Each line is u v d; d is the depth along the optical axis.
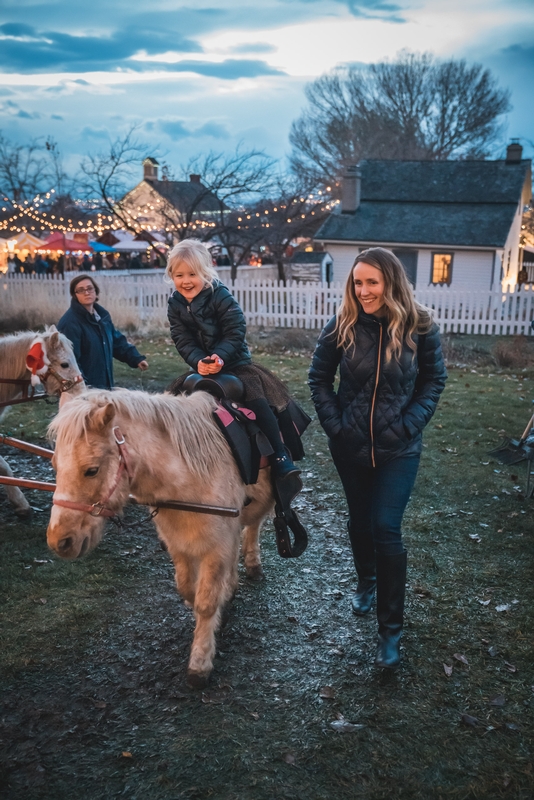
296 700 2.89
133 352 5.79
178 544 2.91
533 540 4.52
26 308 15.48
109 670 3.10
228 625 3.50
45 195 23.97
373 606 3.68
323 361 3.22
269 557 4.34
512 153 25.31
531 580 3.97
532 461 5.38
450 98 46.25
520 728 2.70
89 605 3.67
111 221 23.72
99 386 5.46
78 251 22.33
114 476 2.48
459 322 15.49
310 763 2.52
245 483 3.07
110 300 15.28
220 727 2.71
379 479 3.08
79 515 2.43
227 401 3.10
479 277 22.56
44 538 4.53
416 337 2.98
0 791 2.38
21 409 7.89
